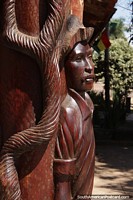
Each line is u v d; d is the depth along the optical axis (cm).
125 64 2170
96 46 980
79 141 225
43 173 217
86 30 227
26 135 208
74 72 224
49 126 209
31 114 213
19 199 207
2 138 218
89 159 232
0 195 206
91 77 229
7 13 209
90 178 235
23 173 213
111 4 258
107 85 1482
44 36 206
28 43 206
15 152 209
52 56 208
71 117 223
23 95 214
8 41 208
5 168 206
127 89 2202
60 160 219
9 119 217
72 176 224
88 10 267
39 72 212
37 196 215
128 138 1309
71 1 236
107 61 1499
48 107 209
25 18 212
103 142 1266
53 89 209
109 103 1458
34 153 213
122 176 878
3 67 218
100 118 1454
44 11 212
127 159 1056
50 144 217
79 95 228
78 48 224
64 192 220
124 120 1583
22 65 213
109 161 1024
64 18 213
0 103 220
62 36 220
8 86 217
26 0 212
